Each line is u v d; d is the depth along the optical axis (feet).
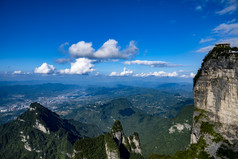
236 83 222.28
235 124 224.74
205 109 274.77
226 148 221.87
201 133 261.03
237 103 222.07
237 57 225.15
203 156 237.45
